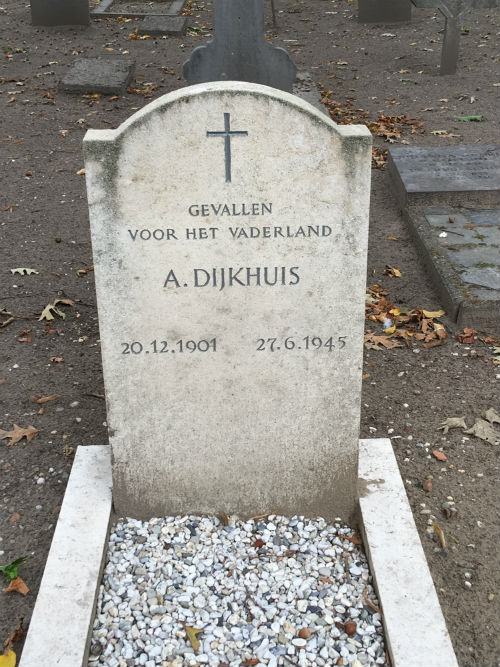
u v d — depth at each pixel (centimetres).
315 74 457
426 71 455
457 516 156
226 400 143
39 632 124
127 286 133
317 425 145
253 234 130
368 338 217
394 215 293
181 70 466
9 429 182
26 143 361
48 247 272
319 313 137
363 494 151
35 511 158
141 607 133
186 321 136
